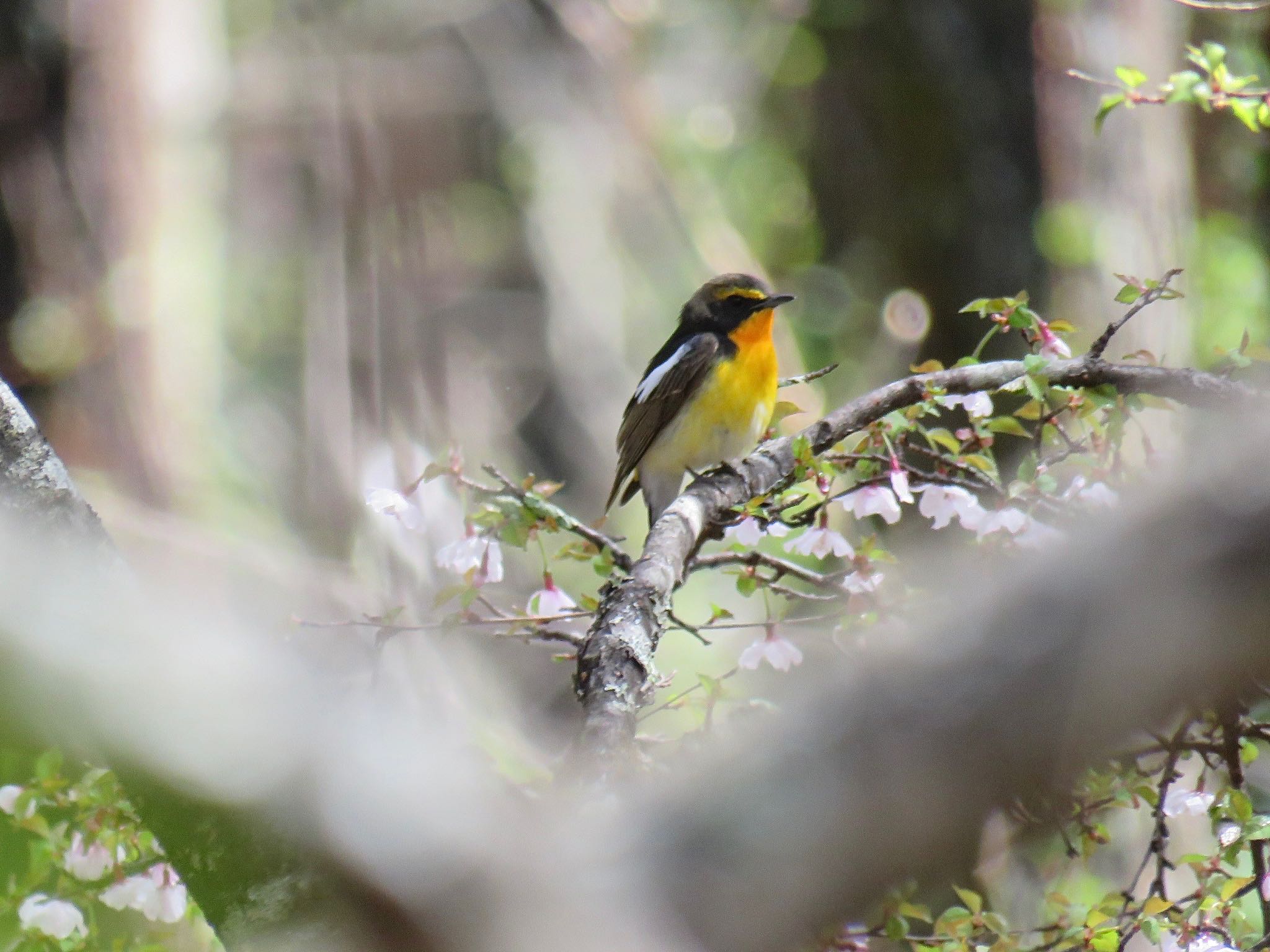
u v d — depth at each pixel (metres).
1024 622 1.59
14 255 17.52
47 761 6.04
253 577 16.25
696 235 23.25
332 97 23.11
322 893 1.69
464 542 6.79
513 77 25.41
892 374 17.56
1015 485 6.79
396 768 1.71
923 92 15.55
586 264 26.59
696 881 1.64
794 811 1.63
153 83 18.30
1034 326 7.20
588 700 5.66
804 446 6.88
